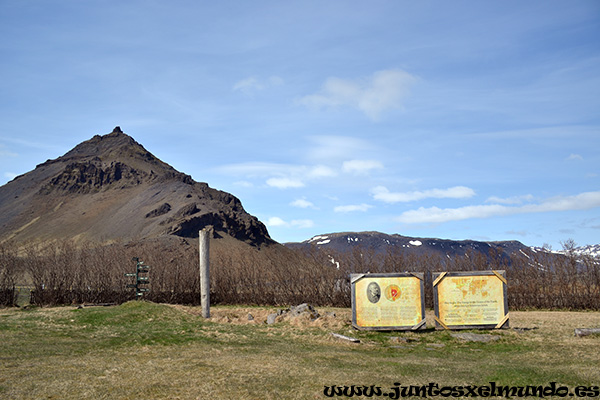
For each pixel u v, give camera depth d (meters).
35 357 11.95
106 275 35.31
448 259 40.81
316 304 35.44
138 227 185.38
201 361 11.93
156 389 8.98
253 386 9.45
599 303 31.61
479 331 18.53
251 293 37.50
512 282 35.59
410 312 18.80
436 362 13.12
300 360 12.66
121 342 14.75
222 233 182.88
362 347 15.88
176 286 37.28
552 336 17.38
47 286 32.03
